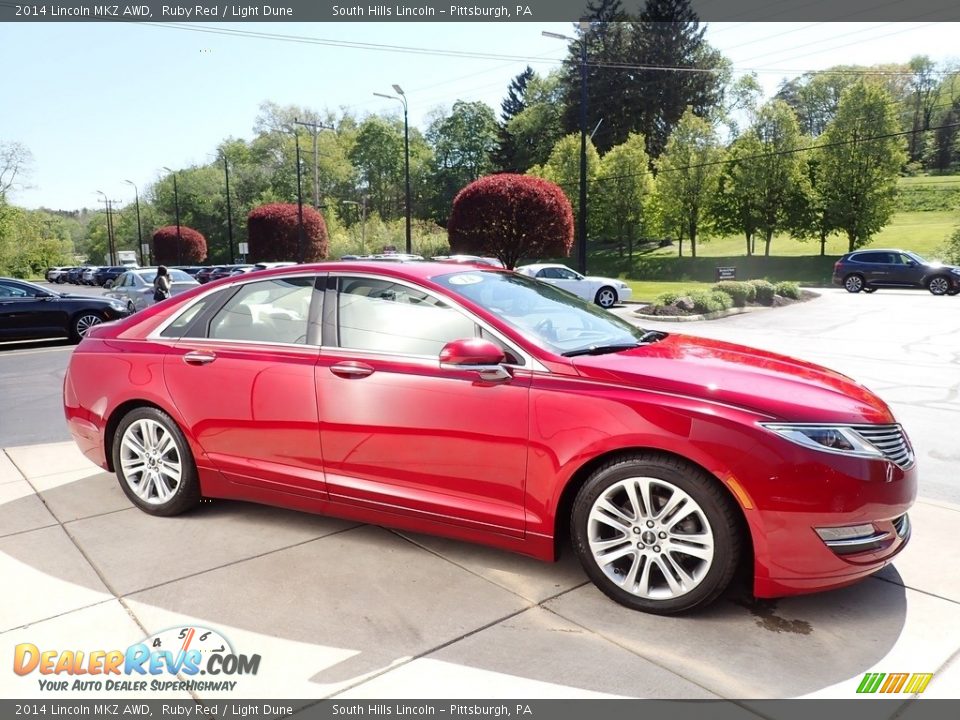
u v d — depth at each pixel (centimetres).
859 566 277
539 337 328
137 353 412
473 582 326
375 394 338
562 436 297
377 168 8469
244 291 397
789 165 4066
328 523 400
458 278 366
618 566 307
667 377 296
